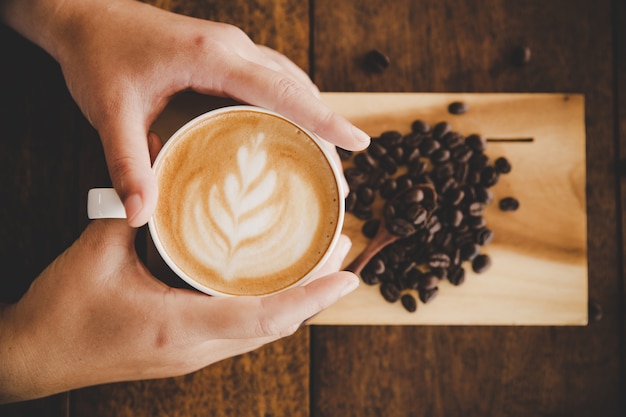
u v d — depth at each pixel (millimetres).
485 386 530
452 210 514
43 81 526
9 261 521
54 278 449
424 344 530
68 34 459
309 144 435
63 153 525
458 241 517
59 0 463
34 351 449
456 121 522
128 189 410
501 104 523
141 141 437
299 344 526
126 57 448
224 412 523
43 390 465
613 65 536
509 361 531
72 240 523
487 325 532
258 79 434
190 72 444
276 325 424
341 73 534
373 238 513
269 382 524
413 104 521
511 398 530
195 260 431
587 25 537
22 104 526
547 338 532
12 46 525
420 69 535
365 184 518
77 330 446
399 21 536
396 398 528
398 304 516
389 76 534
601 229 534
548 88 537
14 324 452
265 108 436
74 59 456
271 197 434
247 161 435
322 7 534
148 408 523
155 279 448
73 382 464
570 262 520
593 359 531
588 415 529
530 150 523
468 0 536
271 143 436
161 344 442
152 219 423
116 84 445
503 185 523
